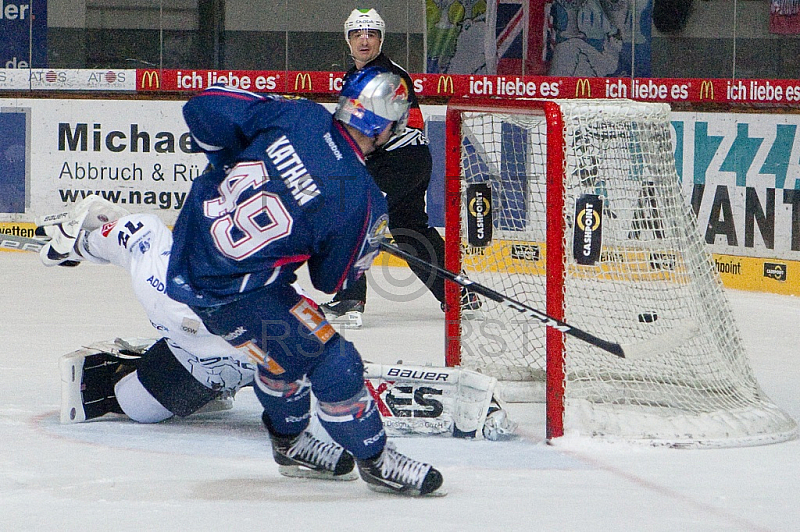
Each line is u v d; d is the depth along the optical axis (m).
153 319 14.29
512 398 17.23
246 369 14.48
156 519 10.77
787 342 22.70
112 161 34.66
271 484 12.32
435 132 32.72
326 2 35.81
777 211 29.20
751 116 29.50
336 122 11.20
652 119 15.52
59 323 23.73
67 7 35.81
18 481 12.13
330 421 11.54
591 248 14.08
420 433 14.77
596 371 16.30
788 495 11.93
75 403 15.09
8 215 35.19
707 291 16.52
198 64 36.09
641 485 12.30
